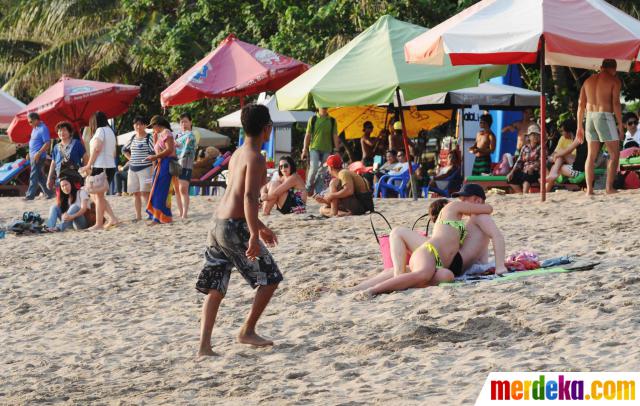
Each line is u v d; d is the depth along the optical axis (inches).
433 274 491.8
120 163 1844.2
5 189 1552.7
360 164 1189.1
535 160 1011.9
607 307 406.6
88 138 1332.4
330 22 1439.5
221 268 402.0
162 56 1706.4
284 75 1082.1
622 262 516.1
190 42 1657.2
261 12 1594.5
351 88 924.0
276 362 385.1
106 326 503.8
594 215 735.7
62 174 939.3
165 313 518.9
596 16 822.5
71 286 626.2
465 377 330.0
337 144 1139.3
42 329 512.7
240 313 491.8
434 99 1165.1
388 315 443.8
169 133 916.6
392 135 1342.3
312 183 1135.6
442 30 837.2
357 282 527.5
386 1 1380.4
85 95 1256.2
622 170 957.8
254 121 386.6
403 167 1206.3
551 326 385.4
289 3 1508.4
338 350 393.1
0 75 2175.2
